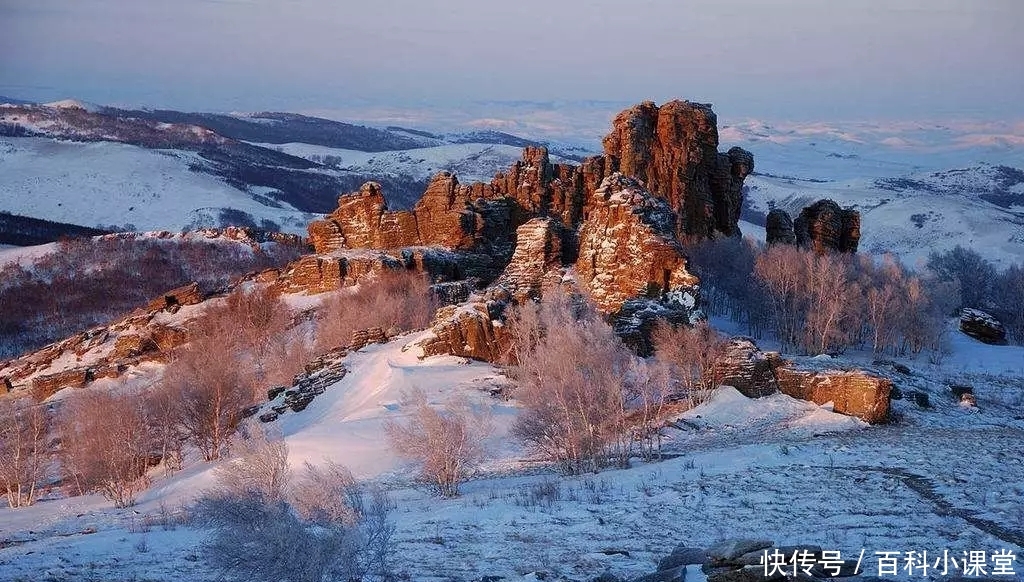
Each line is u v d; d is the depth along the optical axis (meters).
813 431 62.56
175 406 81.81
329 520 34.84
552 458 59.84
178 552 38.53
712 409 70.50
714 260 134.75
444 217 149.25
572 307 94.06
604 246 101.12
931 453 49.66
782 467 47.66
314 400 88.94
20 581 35.56
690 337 77.69
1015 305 151.62
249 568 27.58
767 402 70.81
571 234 118.69
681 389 76.44
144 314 150.25
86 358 141.75
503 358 89.00
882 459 48.19
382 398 81.38
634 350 88.50
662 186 142.62
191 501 54.22
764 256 123.25
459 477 55.25
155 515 54.84
